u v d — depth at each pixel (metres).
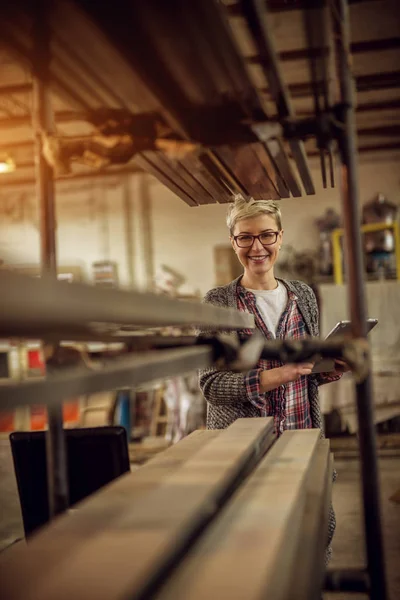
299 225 7.42
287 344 1.05
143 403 6.93
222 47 0.79
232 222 1.97
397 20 4.91
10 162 5.95
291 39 3.53
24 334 0.59
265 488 0.96
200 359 0.91
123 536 0.69
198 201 1.53
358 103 6.44
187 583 0.62
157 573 0.61
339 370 1.67
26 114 6.20
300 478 1.02
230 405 1.87
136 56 0.81
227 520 0.81
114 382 0.68
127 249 7.93
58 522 0.79
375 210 6.56
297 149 1.08
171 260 7.87
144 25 0.73
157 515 0.76
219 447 1.16
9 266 7.27
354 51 5.38
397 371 5.78
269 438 1.42
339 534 3.62
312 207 7.39
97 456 1.60
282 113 1.06
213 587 0.60
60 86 0.99
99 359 0.99
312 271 7.30
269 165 1.18
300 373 1.71
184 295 7.42
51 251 1.20
